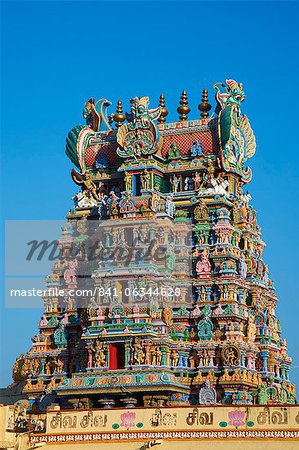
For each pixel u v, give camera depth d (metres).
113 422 66.69
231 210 84.62
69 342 83.12
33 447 67.38
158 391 75.25
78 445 66.69
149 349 76.94
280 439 62.69
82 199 87.25
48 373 83.31
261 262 88.12
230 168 84.88
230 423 64.12
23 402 82.50
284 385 87.62
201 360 78.69
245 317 81.44
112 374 76.50
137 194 84.12
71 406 79.38
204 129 85.50
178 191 85.31
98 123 90.50
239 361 77.81
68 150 89.12
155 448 64.75
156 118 85.19
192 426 64.88
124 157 84.62
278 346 87.88
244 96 87.88
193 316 80.19
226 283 80.38
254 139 89.69
